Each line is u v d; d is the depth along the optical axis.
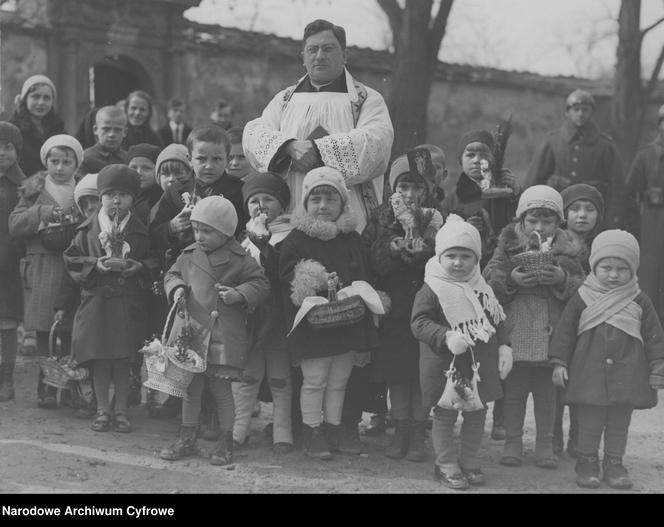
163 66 16.64
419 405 6.68
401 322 6.69
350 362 6.67
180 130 13.25
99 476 6.00
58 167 7.83
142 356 7.09
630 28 17.80
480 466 6.70
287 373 6.76
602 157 10.55
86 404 7.32
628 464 6.92
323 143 6.87
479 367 6.20
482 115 19.91
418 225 6.73
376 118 7.20
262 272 6.52
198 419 7.00
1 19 15.02
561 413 7.12
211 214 6.38
